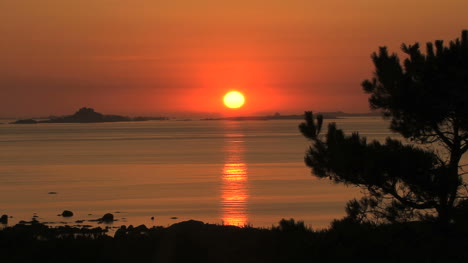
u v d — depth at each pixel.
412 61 22.06
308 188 90.19
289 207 69.44
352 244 20.00
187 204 73.88
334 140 21.97
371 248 19.50
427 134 22.56
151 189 92.50
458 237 20.70
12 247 22.80
